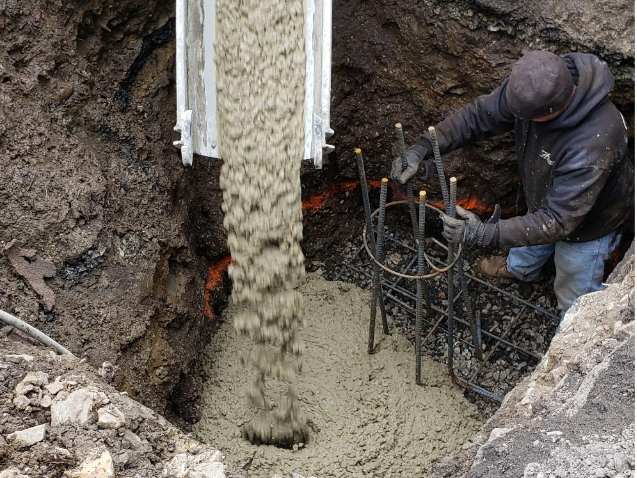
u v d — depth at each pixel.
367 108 3.31
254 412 2.93
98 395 2.11
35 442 1.98
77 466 1.95
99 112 2.86
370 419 2.93
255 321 2.83
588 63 2.48
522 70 2.39
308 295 3.36
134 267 2.70
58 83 2.75
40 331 2.42
